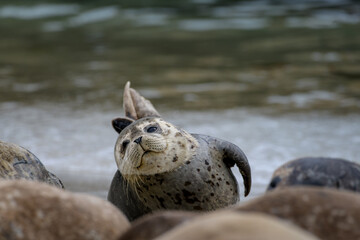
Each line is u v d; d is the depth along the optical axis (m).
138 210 25.61
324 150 35.88
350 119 41.88
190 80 54.59
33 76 57.84
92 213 14.35
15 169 22.58
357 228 12.95
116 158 25.08
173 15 88.31
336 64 58.50
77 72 59.16
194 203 24.66
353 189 16.53
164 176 24.12
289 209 13.30
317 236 12.98
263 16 84.94
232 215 10.23
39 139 39.34
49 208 14.10
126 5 96.25
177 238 9.98
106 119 43.75
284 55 63.03
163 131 24.72
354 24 77.94
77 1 100.31
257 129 39.97
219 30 77.56
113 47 70.69
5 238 13.68
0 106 47.47
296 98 47.75
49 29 82.19
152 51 67.81
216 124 41.31
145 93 50.31
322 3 91.94
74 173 33.16
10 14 92.75
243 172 25.88
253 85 52.25
